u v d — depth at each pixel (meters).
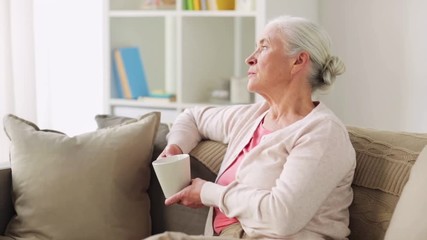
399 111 3.51
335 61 1.89
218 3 3.43
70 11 3.67
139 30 3.84
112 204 2.05
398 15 3.46
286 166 1.74
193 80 3.62
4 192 2.16
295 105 1.90
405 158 1.80
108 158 2.07
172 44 3.90
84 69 3.76
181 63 3.51
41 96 3.55
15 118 2.24
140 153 2.11
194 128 2.16
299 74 1.89
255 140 1.94
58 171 2.07
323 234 1.75
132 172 2.09
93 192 2.04
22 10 3.25
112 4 3.62
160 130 2.26
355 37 3.59
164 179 1.85
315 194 1.69
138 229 2.08
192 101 3.62
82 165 2.06
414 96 3.46
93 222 2.03
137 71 3.71
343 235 1.79
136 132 2.12
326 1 3.66
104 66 3.58
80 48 3.73
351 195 1.84
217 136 2.11
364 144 1.91
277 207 1.68
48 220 2.05
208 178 2.08
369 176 1.85
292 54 1.87
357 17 3.57
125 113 3.63
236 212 1.78
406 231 1.51
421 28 3.40
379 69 3.54
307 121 1.81
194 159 2.11
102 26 3.62
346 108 3.66
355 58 3.60
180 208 2.12
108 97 3.61
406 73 3.47
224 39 3.81
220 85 3.70
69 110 3.72
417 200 1.55
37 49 3.50
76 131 3.77
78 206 2.04
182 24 3.49
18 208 2.11
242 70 3.86
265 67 1.89
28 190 2.08
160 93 3.70
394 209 1.75
